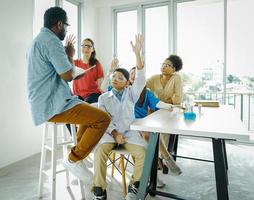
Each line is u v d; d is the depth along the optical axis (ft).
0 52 8.68
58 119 5.46
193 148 11.51
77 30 14.11
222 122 5.17
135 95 6.88
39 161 9.58
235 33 12.86
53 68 5.24
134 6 14.69
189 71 13.82
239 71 13.16
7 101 9.05
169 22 13.84
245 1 12.72
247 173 8.38
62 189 7.07
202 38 13.42
